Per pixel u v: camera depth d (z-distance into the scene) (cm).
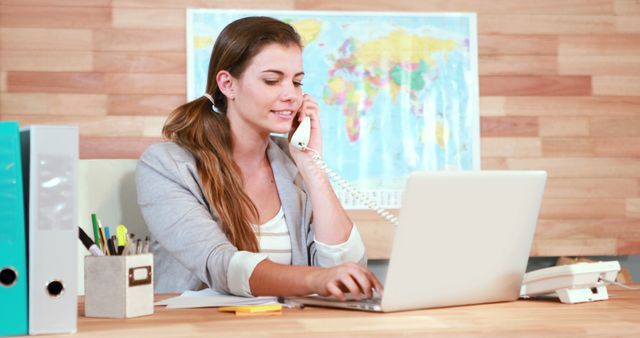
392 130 366
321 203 196
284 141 223
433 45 370
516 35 377
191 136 199
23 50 351
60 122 352
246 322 124
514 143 376
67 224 114
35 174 113
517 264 153
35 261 112
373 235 360
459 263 142
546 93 378
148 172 192
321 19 362
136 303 133
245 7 360
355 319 127
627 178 382
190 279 204
